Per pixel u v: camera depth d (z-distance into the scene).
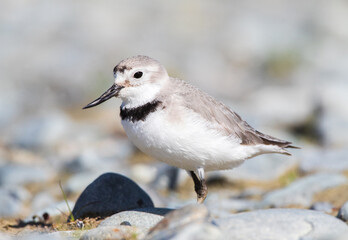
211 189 11.88
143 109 7.79
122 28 24.94
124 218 7.63
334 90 16.17
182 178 12.17
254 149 8.31
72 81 20.61
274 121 16.33
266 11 28.19
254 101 18.91
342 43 25.80
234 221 6.59
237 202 10.50
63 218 9.24
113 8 26.39
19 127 16.95
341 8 28.86
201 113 7.82
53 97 20.09
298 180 10.96
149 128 7.66
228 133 7.97
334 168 11.81
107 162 13.80
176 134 7.59
